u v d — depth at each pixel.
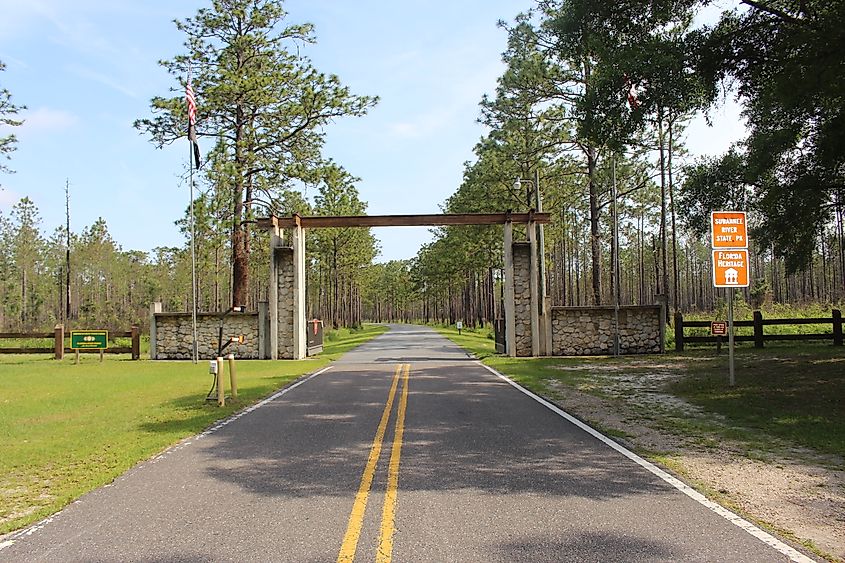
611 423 9.72
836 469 6.85
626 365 19.16
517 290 24.12
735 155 18.47
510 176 35.28
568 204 40.75
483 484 6.22
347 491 6.00
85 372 19.06
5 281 66.94
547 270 42.00
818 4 13.04
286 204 30.38
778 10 13.24
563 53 14.95
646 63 12.54
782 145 16.09
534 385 14.67
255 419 10.39
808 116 15.25
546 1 25.38
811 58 11.42
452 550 4.45
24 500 5.98
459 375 17.31
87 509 5.61
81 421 10.34
